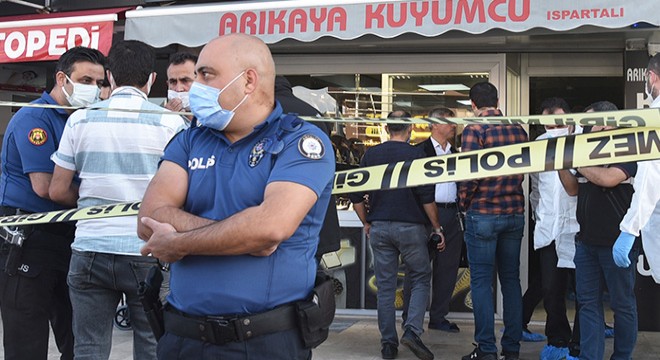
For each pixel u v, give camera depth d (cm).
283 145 213
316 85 677
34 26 584
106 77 370
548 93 672
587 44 635
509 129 483
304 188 206
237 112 217
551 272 525
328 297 222
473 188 480
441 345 563
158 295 241
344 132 668
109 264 314
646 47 600
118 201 317
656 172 354
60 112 364
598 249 414
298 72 679
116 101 323
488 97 486
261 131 219
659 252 392
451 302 653
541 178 523
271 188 206
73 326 330
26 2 666
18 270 347
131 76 326
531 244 660
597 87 667
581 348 430
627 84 604
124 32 614
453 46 651
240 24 527
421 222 512
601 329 426
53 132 361
